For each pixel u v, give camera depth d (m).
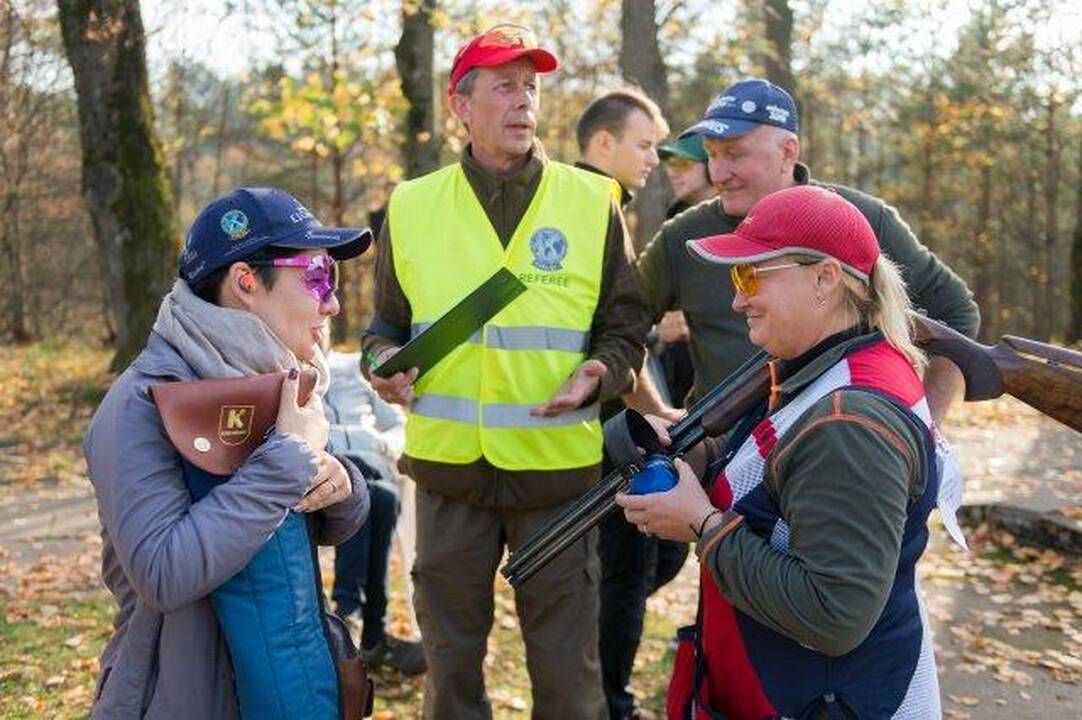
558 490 3.18
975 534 6.63
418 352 2.89
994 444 9.31
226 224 2.04
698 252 2.06
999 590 5.71
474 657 3.29
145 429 1.94
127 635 2.00
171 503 1.91
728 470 2.10
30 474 8.73
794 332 2.04
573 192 3.25
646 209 11.94
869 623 1.82
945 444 2.16
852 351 2.00
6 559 6.22
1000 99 23.30
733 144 3.21
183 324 2.02
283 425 1.99
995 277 35.78
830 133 32.59
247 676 1.97
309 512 2.16
